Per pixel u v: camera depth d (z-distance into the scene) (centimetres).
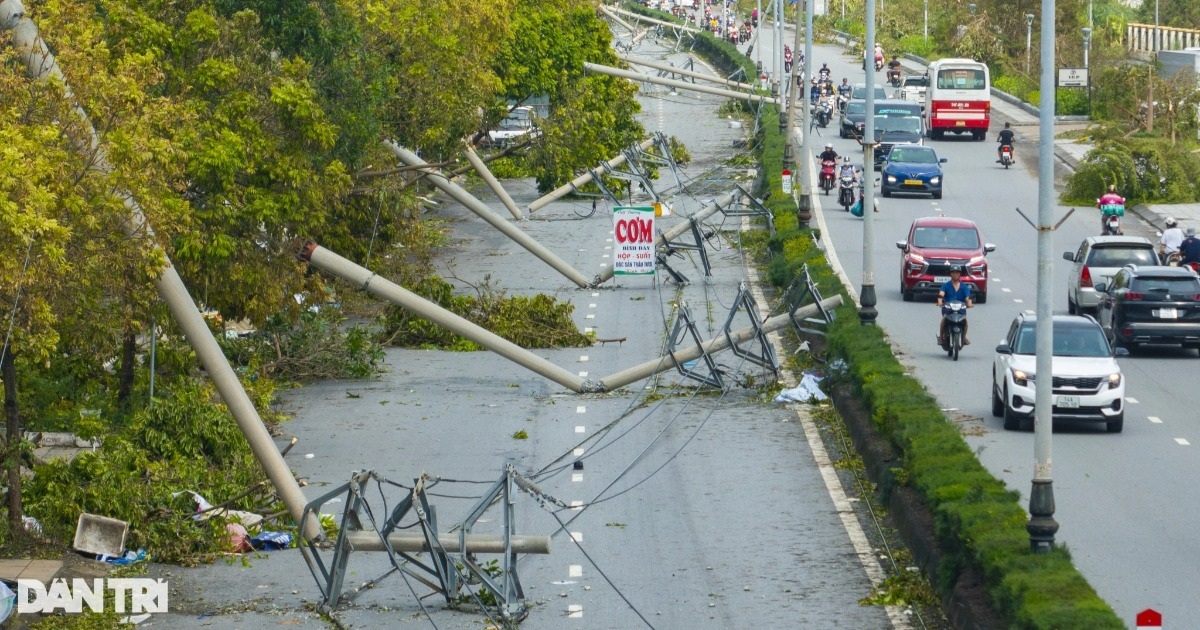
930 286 8006
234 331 6881
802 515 4525
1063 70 15750
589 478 5000
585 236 10744
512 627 3591
